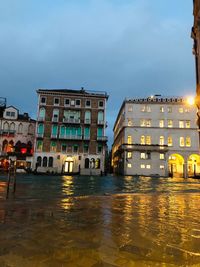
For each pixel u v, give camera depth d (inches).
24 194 436.1
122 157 2128.4
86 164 1925.4
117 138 2691.9
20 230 187.0
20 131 2027.6
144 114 2106.3
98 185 798.5
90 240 166.1
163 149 2015.3
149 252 144.3
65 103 1982.0
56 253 140.0
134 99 2178.9
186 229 201.3
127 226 208.4
